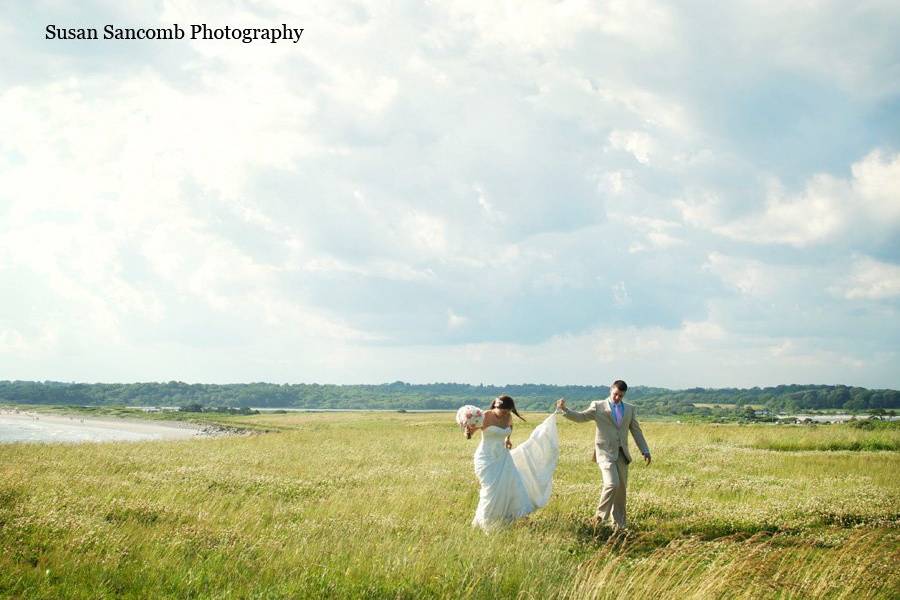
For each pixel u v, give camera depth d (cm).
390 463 1981
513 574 734
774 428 3431
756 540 968
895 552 780
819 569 773
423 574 727
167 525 934
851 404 13325
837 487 1517
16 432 6331
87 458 1861
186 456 2042
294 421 8644
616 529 1041
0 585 648
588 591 686
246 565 743
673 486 1519
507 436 1081
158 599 641
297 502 1220
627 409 1134
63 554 748
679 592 687
